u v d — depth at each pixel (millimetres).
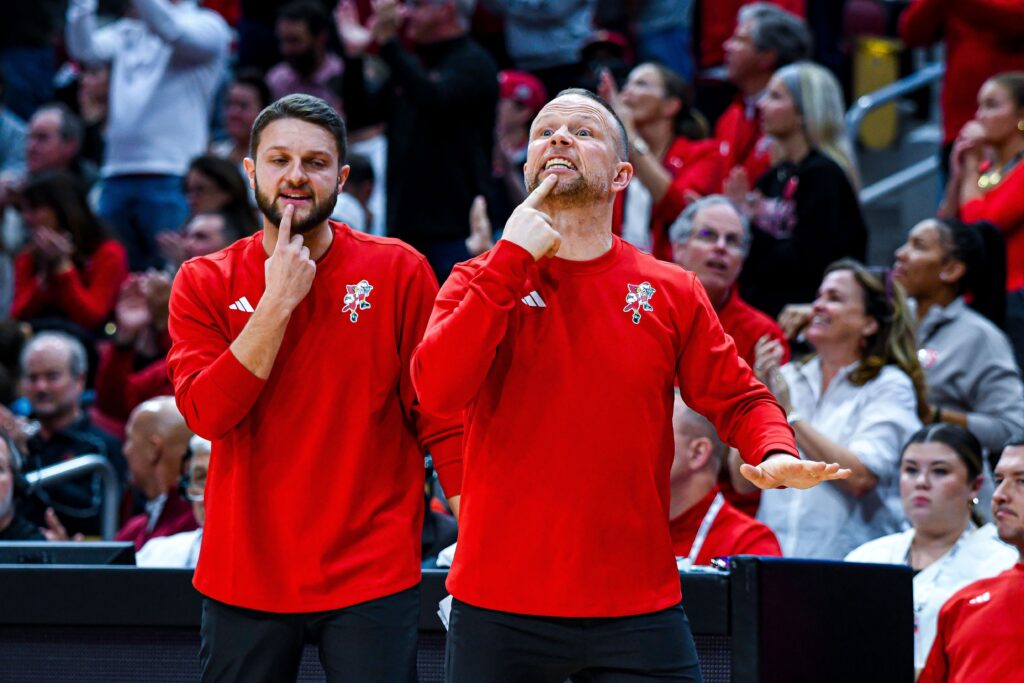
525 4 26406
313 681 11266
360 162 23516
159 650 11266
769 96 20094
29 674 11305
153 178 26500
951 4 23469
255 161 10047
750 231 19047
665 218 19734
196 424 9656
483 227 18203
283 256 9562
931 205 28422
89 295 23688
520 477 9055
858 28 31891
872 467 15469
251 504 9836
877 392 16047
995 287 18281
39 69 30766
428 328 9242
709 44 28375
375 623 9742
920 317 17953
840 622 11203
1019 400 17250
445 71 21438
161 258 26266
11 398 20516
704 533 13859
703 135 22000
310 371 9898
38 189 23641
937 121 32375
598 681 9188
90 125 30625
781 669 10844
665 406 9352
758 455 8992
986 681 12250
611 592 8992
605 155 9320
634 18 29125
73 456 19688
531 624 9008
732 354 9492
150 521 17141
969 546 14148
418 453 10305
